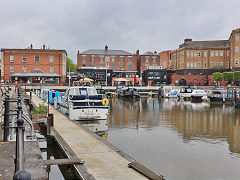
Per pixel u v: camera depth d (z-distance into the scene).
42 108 17.66
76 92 23.03
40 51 64.94
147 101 45.00
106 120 20.52
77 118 19.55
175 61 88.50
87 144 10.70
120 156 9.05
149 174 7.11
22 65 64.31
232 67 76.12
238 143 13.74
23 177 2.28
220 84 75.31
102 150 9.81
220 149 12.59
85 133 12.98
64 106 22.69
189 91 49.75
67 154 9.05
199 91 47.34
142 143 13.72
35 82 64.62
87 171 7.34
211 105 37.31
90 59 78.50
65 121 16.81
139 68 85.75
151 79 77.69
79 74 71.44
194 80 78.19
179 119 22.83
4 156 6.89
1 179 5.25
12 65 63.97
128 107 34.00
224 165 10.15
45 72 65.12
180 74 82.12
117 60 79.69
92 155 9.13
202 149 12.59
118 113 27.12
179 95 47.12
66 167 8.41
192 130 17.50
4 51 63.56
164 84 76.00
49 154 10.52
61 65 65.88
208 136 15.59
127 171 7.53
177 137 15.31
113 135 15.73
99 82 72.75
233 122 21.14
